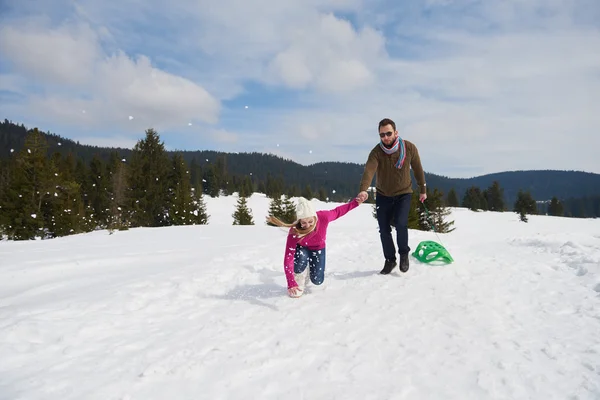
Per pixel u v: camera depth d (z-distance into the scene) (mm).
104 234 13594
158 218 34156
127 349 2973
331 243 8109
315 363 2693
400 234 4836
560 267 5043
